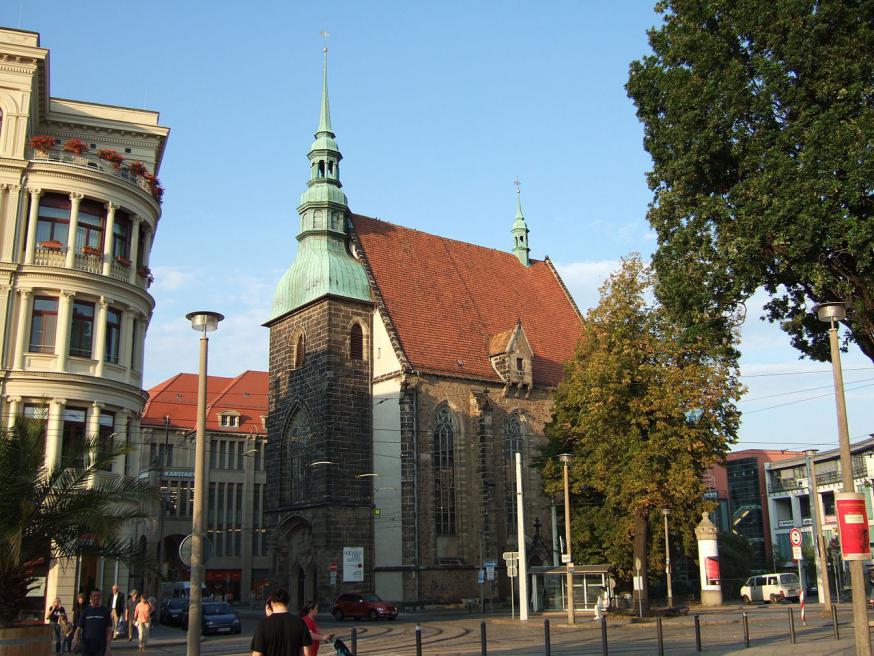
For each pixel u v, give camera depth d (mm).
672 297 31953
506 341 75875
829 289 28422
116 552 25328
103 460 25500
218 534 105500
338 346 69312
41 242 42750
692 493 49938
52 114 49062
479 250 88062
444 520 68562
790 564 108250
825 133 26422
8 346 41062
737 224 28891
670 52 31906
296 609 68125
